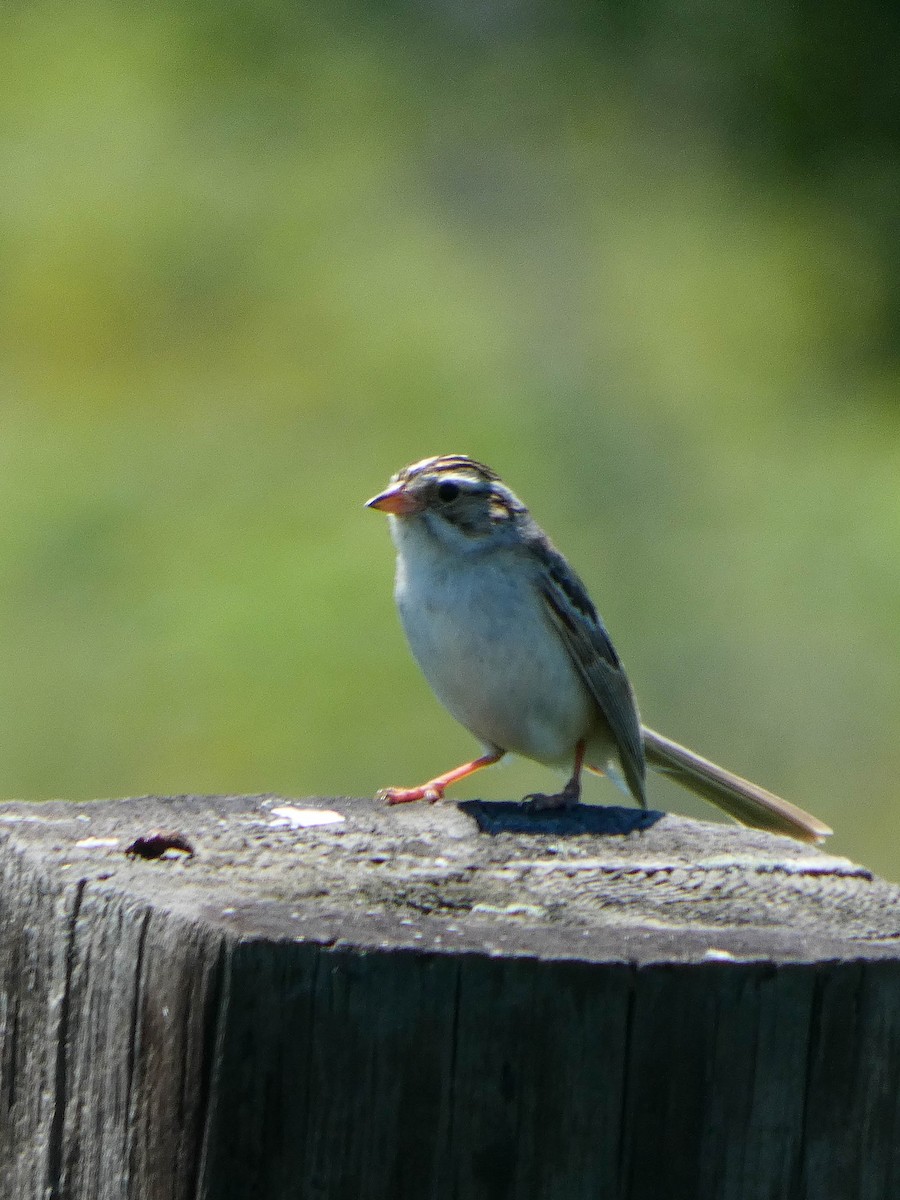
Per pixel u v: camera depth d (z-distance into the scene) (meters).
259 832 4.94
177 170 23.03
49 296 20.67
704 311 20.80
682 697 14.28
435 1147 3.55
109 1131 3.87
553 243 21.92
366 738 13.74
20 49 25.31
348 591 15.44
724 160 23.61
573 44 25.19
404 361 19.52
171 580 15.76
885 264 21.83
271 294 20.88
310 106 24.12
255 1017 3.54
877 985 3.67
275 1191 3.54
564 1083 3.56
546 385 19.19
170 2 26.09
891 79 24.25
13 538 16.20
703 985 3.60
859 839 13.08
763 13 24.86
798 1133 3.64
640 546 16.36
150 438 18.12
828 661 14.66
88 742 13.73
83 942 4.06
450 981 3.55
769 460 18.19
